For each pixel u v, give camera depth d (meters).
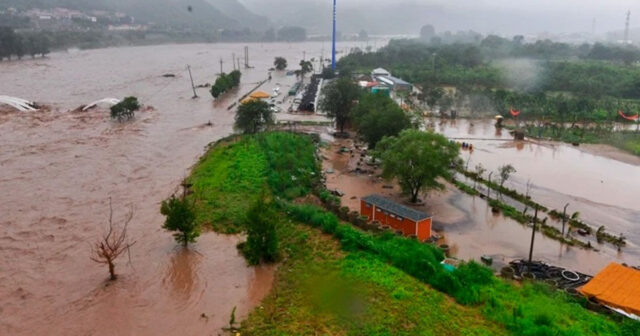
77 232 45.03
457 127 102.38
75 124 89.94
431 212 53.16
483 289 35.38
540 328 29.08
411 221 44.78
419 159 52.88
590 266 42.28
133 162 68.00
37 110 100.12
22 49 190.50
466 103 120.06
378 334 29.11
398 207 47.56
